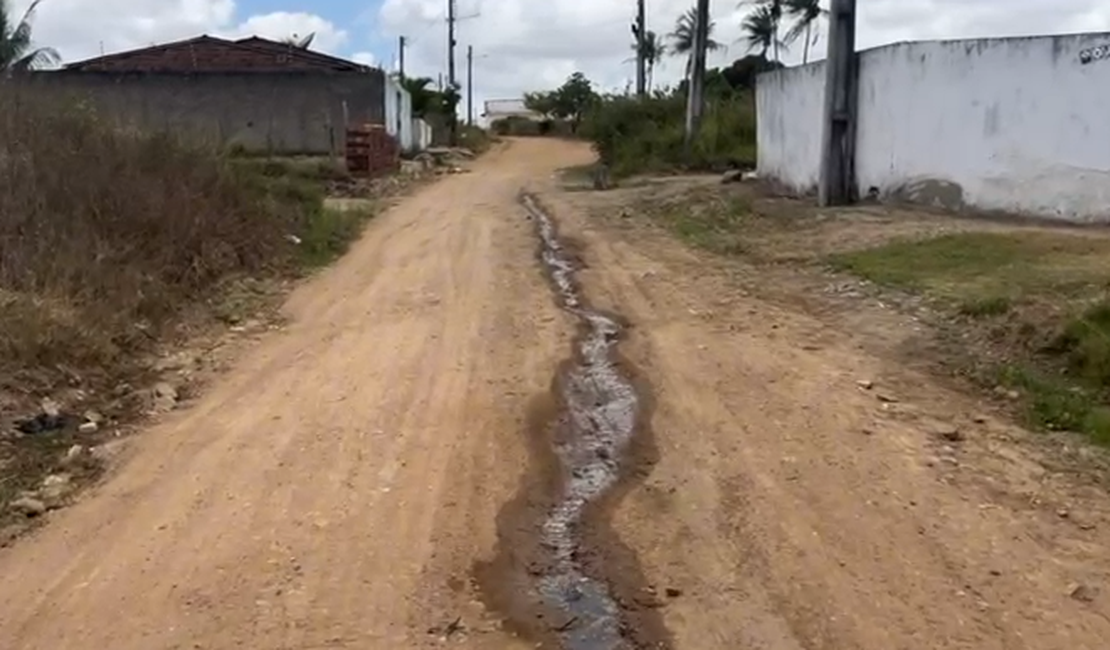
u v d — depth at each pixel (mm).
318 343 9633
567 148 57906
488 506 5875
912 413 7277
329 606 4789
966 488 5977
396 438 6953
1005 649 4359
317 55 39188
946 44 15984
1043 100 14695
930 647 4391
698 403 7594
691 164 30750
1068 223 14422
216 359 9078
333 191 25734
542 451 6703
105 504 5969
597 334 9805
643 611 4754
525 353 9062
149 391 8055
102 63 38406
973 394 7707
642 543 5406
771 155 23125
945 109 16156
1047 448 6602
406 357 9000
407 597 4879
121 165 12258
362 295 11961
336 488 6137
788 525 5562
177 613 4742
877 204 17484
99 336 8633
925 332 9305
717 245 15070
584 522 5680
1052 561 5098
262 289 12164
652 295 11602
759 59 48188
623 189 25250
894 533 5434
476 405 7617
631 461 6547
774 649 4410
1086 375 7820
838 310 10469
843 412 7305
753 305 10906
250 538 5488
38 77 16766
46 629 4633
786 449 6641
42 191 10664
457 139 58594
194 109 36750
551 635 4578
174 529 5613
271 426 7238
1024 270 11156
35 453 6750
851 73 18047
